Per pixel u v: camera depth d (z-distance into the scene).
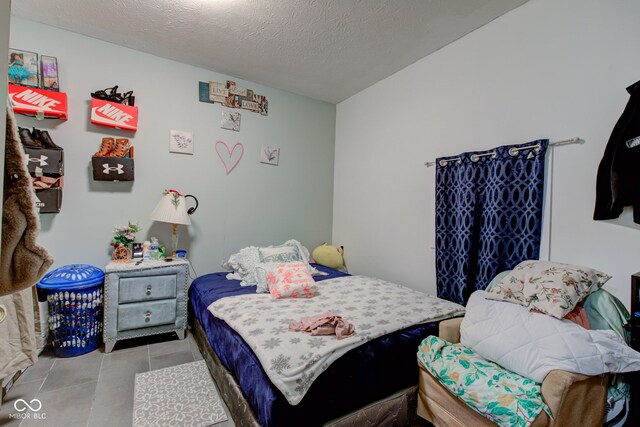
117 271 2.31
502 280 1.79
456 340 1.70
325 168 3.86
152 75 2.78
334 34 2.39
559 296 1.42
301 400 1.24
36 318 1.58
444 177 2.49
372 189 3.33
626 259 1.56
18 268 0.61
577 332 1.30
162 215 2.62
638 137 1.49
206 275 2.89
